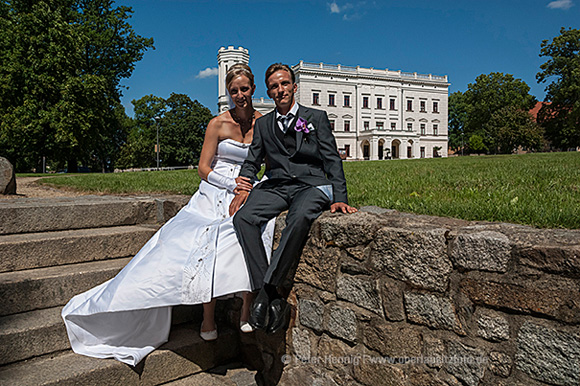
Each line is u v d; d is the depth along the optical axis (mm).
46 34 21969
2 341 2223
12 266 2750
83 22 27297
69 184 7570
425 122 62344
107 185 6688
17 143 22906
